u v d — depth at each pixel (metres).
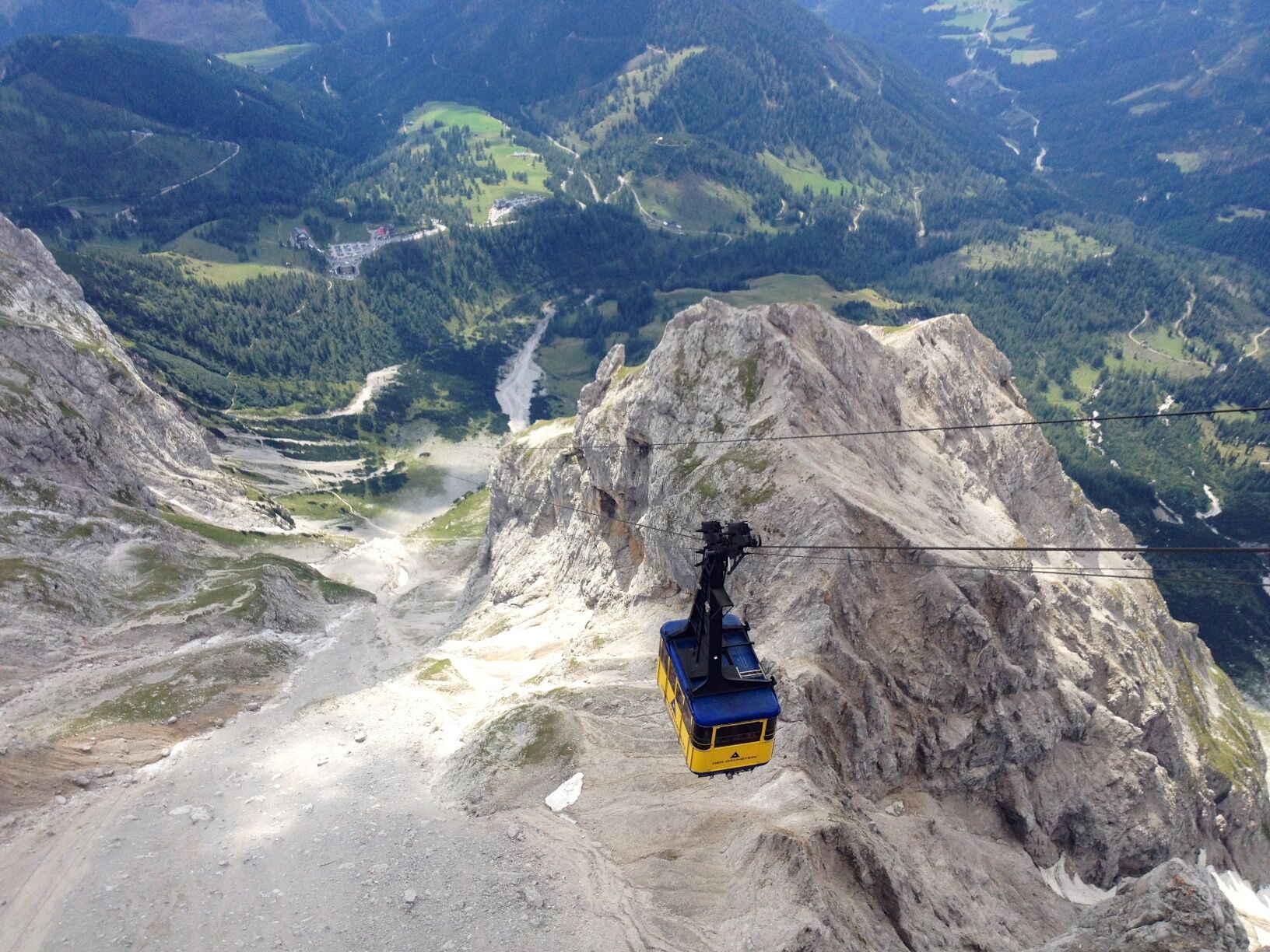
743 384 81.50
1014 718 69.25
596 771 54.78
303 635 111.69
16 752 61.19
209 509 166.12
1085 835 73.88
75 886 48.03
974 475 101.56
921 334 114.81
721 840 45.91
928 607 67.38
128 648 90.94
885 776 61.94
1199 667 133.25
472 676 84.56
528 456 147.25
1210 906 27.25
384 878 47.34
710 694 29.59
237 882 48.19
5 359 125.38
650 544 82.38
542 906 43.66
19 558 94.69
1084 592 103.12
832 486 69.69
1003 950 51.09
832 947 37.00
